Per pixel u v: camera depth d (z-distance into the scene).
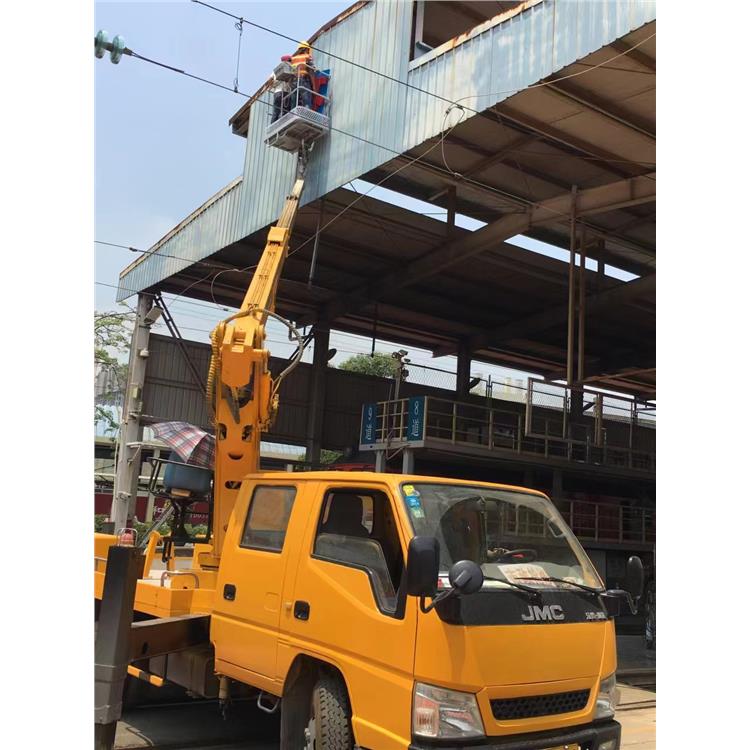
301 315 25.78
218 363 7.14
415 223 18.69
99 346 30.55
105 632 5.34
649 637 16.62
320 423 24.44
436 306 24.97
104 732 5.23
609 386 18.50
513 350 29.34
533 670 4.20
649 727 8.65
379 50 14.42
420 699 3.97
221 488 7.11
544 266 21.22
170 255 21.73
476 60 12.08
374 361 37.66
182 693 7.67
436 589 4.06
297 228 19.03
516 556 4.75
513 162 15.12
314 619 4.84
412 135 13.19
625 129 12.71
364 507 4.89
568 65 10.48
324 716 4.63
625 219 17.77
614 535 23.50
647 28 9.55
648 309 22.94
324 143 15.52
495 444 21.62
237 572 5.74
